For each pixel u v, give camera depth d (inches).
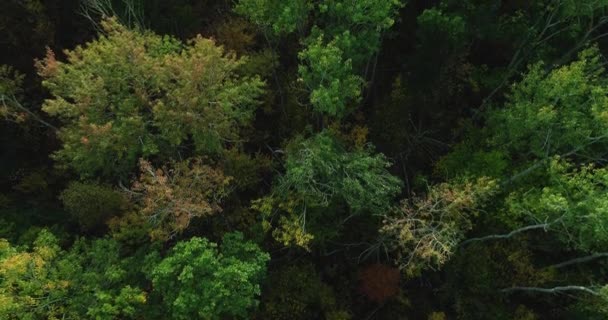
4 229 799.1
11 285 628.1
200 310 624.7
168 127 689.0
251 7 725.3
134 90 739.4
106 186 778.8
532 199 773.3
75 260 699.4
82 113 702.5
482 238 834.2
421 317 918.4
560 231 751.7
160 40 747.4
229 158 797.2
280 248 903.7
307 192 726.5
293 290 842.2
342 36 708.7
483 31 908.6
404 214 779.4
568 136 767.7
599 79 825.5
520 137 842.8
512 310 888.9
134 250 768.3
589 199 666.8
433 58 821.2
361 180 746.2
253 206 768.9
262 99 912.3
